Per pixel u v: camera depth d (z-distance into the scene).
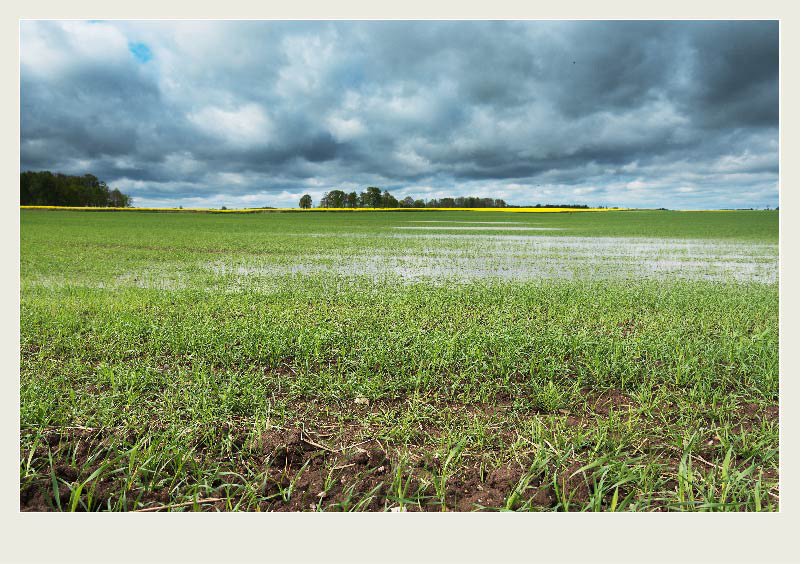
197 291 9.33
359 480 3.23
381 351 5.32
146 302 8.25
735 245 24.69
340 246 21.91
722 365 5.31
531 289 9.84
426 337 6.03
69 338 5.90
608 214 82.81
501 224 49.69
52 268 13.36
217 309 7.85
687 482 3.13
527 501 3.01
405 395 4.57
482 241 26.19
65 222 42.66
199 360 5.22
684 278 12.56
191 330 6.08
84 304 8.02
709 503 2.95
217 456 3.44
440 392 4.63
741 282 11.79
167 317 7.02
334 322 6.95
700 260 17.28
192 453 3.38
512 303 8.51
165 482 3.16
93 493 3.02
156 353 5.48
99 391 4.46
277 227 40.12
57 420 3.82
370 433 3.81
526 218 65.75
